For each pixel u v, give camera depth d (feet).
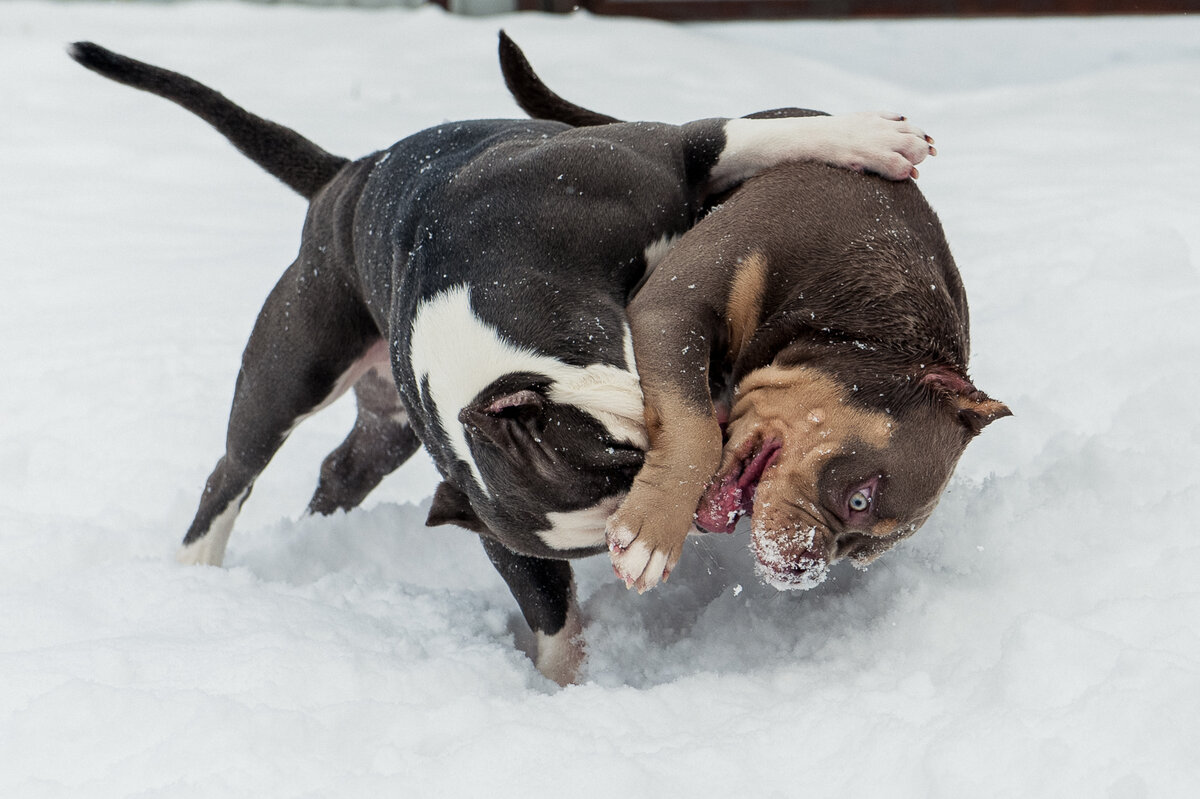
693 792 11.52
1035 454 20.04
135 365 27.76
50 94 53.72
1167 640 12.71
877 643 14.66
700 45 57.52
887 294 15.53
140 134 48.19
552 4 65.57
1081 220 29.32
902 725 11.96
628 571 13.24
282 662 14.28
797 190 16.35
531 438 13.30
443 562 20.13
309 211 20.59
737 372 15.83
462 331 14.47
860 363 14.89
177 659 14.39
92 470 23.79
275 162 21.76
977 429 14.87
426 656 15.65
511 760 12.02
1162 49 55.62
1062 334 23.59
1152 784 10.45
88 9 73.20
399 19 66.59
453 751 12.25
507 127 18.40
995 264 27.86
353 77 55.52
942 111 47.62
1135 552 14.90
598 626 17.01
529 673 15.79
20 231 37.86
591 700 13.62
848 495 14.49
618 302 15.10
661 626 17.17
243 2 74.33
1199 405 19.75
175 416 25.44
